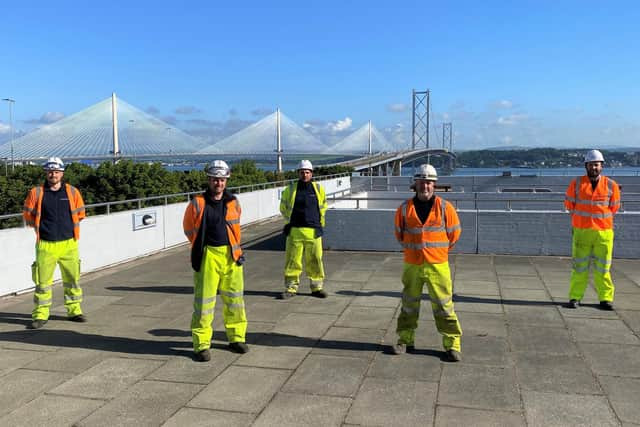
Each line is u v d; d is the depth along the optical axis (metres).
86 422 4.13
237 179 25.41
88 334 6.31
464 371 5.01
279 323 6.63
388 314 6.96
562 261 10.34
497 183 28.98
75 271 6.82
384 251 11.66
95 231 10.24
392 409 4.26
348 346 5.75
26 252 8.62
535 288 8.20
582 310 6.97
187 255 12.05
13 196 20.77
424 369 5.07
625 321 6.48
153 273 9.98
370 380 4.84
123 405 4.41
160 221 12.55
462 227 11.25
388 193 22.84
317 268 7.87
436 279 5.25
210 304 5.45
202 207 5.42
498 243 11.10
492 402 4.35
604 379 4.78
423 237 5.24
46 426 4.07
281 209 7.82
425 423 4.02
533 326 6.33
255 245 13.11
